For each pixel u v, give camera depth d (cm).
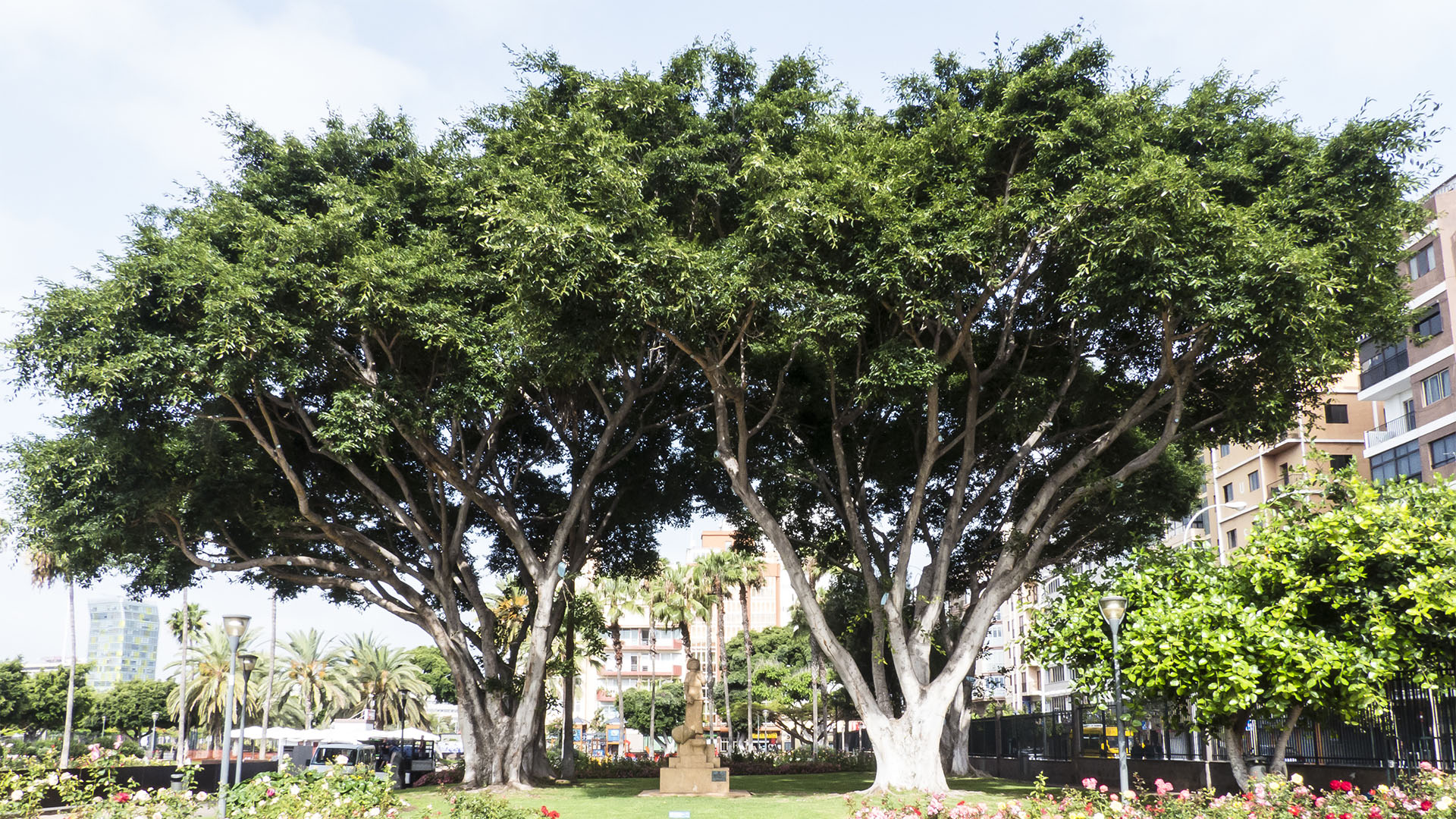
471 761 2431
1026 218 1593
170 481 2194
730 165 1912
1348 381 4778
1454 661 1237
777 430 2312
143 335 1844
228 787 1428
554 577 2462
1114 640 1353
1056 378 2155
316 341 2003
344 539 2417
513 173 1830
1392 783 1445
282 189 2145
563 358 1753
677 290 1599
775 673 7812
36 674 7312
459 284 1997
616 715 9581
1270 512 1402
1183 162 1503
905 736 1923
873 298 1700
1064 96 1697
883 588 2050
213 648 6712
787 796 2147
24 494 2138
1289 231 1534
